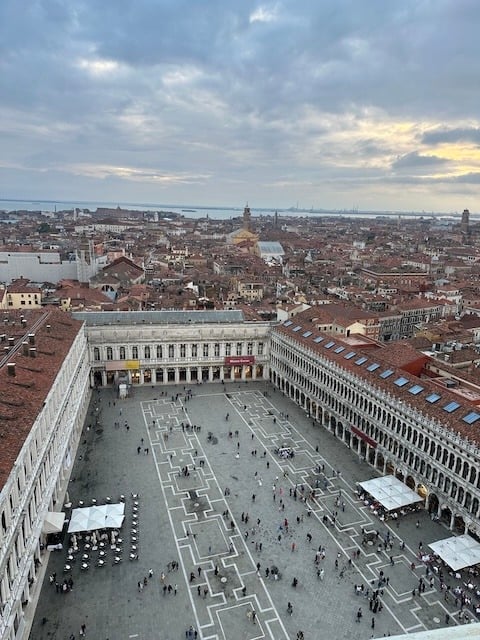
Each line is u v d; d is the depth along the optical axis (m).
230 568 68.31
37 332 96.00
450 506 75.88
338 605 62.44
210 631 58.19
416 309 194.62
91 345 131.25
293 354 127.50
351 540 74.56
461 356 118.00
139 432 107.12
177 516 79.06
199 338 137.88
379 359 103.38
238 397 129.50
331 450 101.69
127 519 77.94
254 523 77.94
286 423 114.06
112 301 183.38
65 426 87.31
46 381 75.50
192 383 139.62
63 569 66.81
